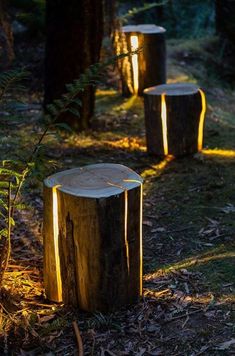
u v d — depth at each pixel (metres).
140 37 7.71
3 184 3.35
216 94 9.53
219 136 6.50
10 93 7.62
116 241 3.27
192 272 3.84
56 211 3.32
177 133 5.76
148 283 3.74
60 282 3.47
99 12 6.04
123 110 7.43
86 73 3.59
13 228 4.45
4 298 3.41
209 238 4.32
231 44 10.77
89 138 6.35
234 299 3.50
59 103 3.60
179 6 12.03
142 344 3.15
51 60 6.18
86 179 3.37
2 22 6.07
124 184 3.29
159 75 7.91
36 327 3.29
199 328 3.25
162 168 5.68
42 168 3.40
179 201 4.96
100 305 3.36
